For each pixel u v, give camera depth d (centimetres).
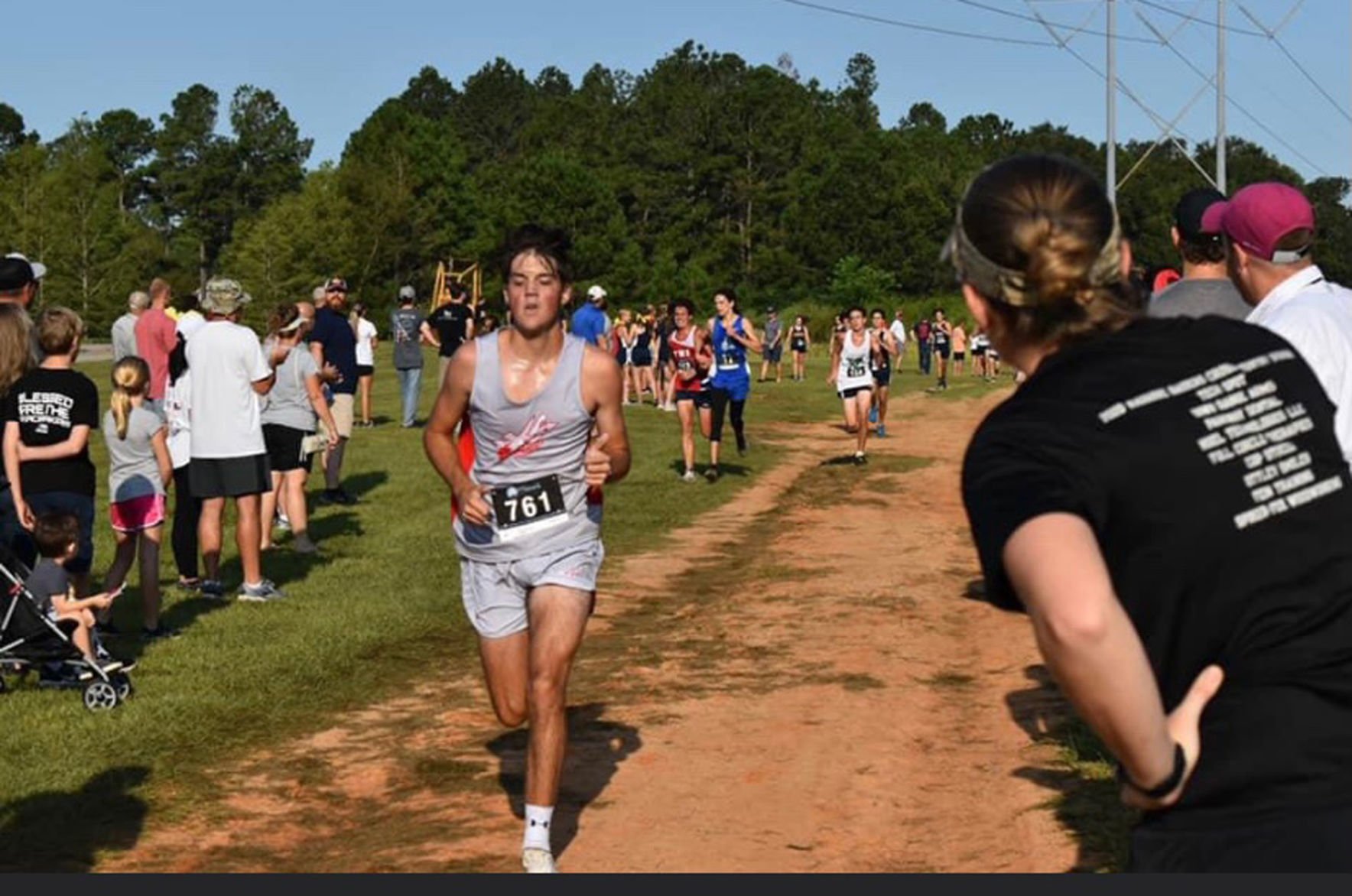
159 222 13425
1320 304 461
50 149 10550
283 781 735
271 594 1141
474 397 614
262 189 13462
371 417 2678
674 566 1347
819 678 920
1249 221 476
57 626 852
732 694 886
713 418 1933
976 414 3130
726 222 12456
